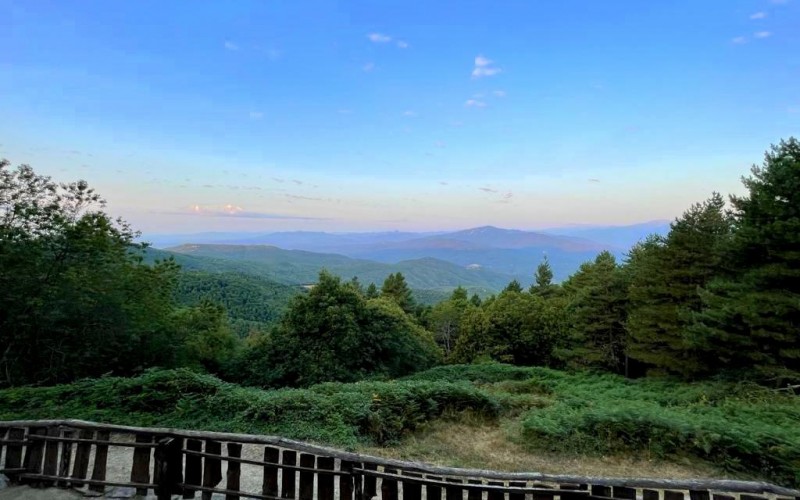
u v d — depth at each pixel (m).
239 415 8.59
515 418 10.70
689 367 17.59
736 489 3.96
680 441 8.12
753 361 14.74
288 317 24.05
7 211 13.78
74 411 8.47
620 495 4.08
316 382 20.36
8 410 8.50
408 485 4.32
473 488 4.17
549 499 4.09
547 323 35.47
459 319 52.09
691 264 19.25
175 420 8.44
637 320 20.88
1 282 13.48
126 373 16.78
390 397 9.88
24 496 4.70
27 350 14.28
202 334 23.22
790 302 13.32
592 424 8.88
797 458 7.34
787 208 14.27
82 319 15.23
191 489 4.58
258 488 5.52
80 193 15.44
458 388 10.85
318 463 4.52
